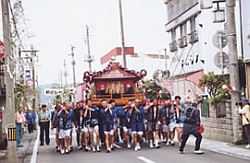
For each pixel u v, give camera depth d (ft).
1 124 71.05
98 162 51.57
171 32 130.72
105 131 61.62
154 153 57.82
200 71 104.63
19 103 92.27
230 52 62.59
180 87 114.73
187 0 113.19
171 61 131.03
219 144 65.57
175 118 65.36
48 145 78.89
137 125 62.34
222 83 76.54
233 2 62.28
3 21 48.88
